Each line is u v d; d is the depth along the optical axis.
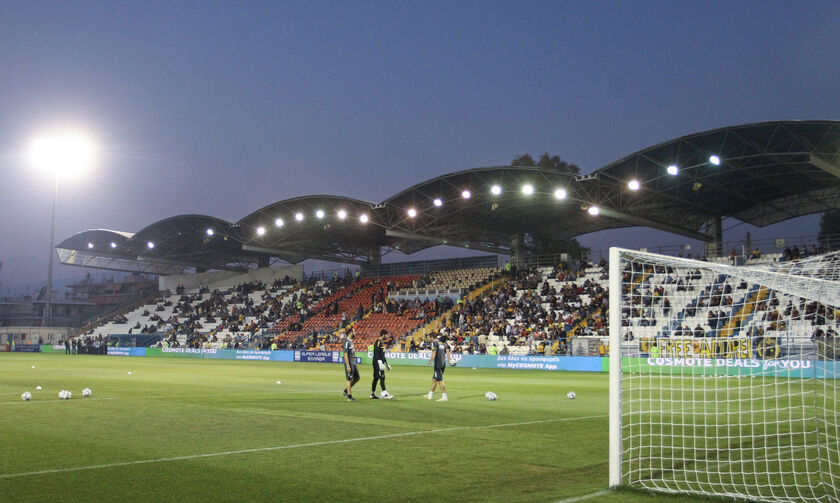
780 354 16.12
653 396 18.52
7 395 18.91
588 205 42.53
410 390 22.34
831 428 12.67
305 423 13.15
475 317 48.75
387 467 8.84
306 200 50.84
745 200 41.16
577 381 27.86
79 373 31.06
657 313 16.31
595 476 8.49
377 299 59.25
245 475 8.30
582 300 46.22
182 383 24.83
